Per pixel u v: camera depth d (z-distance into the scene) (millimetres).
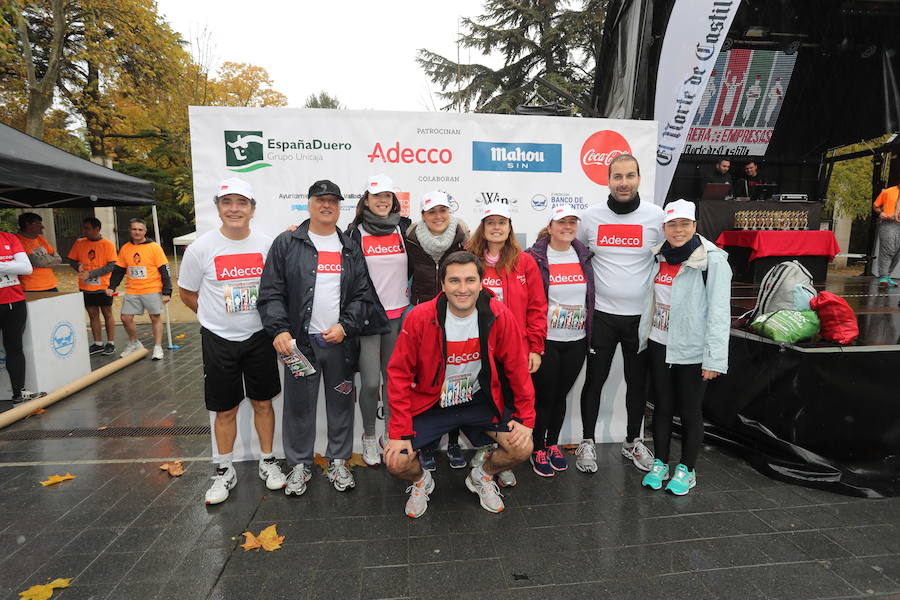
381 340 3236
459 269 2287
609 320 3176
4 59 12594
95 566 2305
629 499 2922
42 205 6227
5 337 4508
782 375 3281
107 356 6574
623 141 3635
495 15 21281
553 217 2967
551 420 3285
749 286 6793
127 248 6270
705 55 4582
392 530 2596
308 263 2791
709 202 7621
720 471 3309
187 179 18812
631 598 2078
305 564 2312
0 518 2736
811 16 7113
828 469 3094
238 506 2850
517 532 2574
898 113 7395
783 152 9156
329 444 3035
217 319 2756
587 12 19172
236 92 21531
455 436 3387
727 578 2203
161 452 3654
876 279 7883
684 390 2979
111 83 15648
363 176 3385
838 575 2221
